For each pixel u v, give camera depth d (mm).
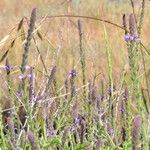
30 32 7824
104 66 9273
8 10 26859
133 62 7918
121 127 8281
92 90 8281
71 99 8242
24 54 7836
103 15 8445
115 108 8258
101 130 8211
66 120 8273
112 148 8125
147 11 16250
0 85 8344
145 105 8164
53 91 8344
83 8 21656
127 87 8078
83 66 8375
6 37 8133
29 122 7941
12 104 8164
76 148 8117
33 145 7648
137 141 7629
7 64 8117
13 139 7980
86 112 8289
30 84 8039
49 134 8172
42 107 8109
